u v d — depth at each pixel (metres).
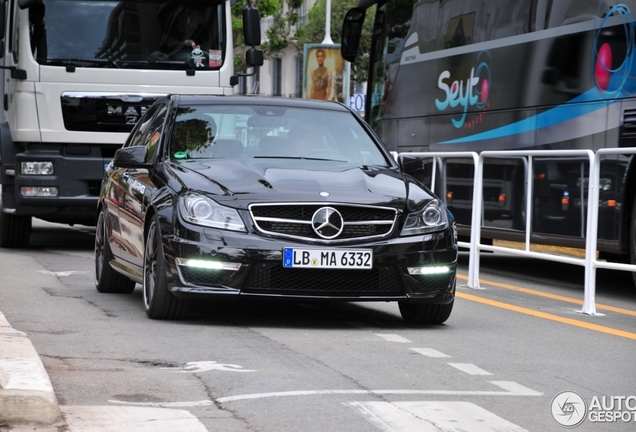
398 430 9.90
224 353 13.67
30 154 28.77
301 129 18.36
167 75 29.33
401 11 31.45
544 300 21.28
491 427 10.12
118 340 14.46
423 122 29.64
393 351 14.25
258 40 30.97
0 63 30.56
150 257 16.64
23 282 21.41
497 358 14.00
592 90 22.78
